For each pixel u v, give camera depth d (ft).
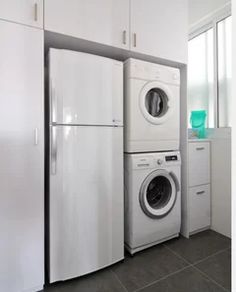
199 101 8.47
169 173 6.34
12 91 4.09
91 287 4.60
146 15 5.77
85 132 4.82
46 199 4.74
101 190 5.07
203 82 8.28
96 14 4.99
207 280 4.76
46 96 4.77
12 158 4.12
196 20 8.10
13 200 4.15
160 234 6.23
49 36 4.68
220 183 7.11
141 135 5.90
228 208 6.86
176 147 6.63
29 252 4.32
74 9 4.71
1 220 4.06
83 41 4.96
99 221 5.05
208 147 7.32
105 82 5.08
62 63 4.54
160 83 6.15
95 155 4.96
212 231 7.29
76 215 4.76
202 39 8.29
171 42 6.27
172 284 4.65
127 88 5.73
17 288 4.22
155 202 6.51
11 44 4.06
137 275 4.98
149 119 5.98
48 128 4.63
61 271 4.66
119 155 5.38
